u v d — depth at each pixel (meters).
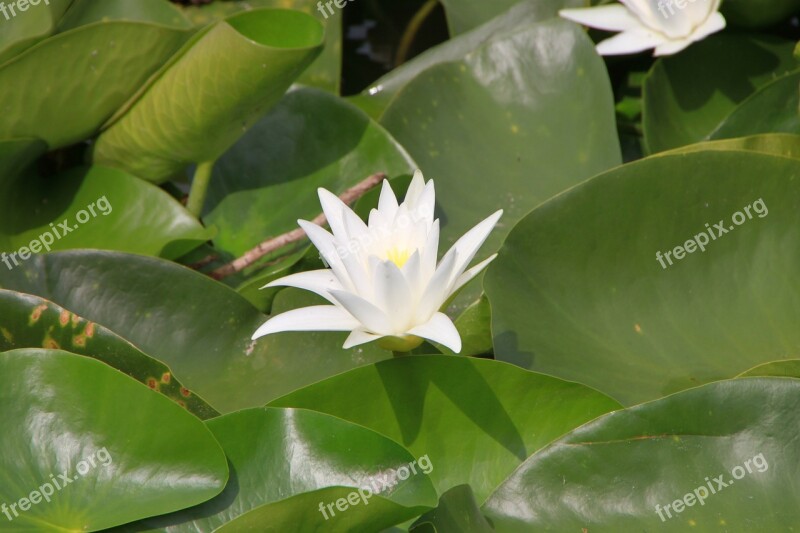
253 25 2.87
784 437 2.71
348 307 2.71
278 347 2.82
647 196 2.81
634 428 2.73
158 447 2.72
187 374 2.81
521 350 2.78
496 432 2.76
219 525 2.71
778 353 2.78
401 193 2.90
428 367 2.75
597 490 2.72
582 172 2.90
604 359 2.79
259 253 2.90
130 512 2.70
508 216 2.90
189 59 2.86
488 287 2.80
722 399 2.72
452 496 2.71
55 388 2.73
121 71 2.87
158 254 2.89
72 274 2.82
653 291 2.81
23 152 2.88
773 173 2.80
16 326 2.78
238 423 2.72
